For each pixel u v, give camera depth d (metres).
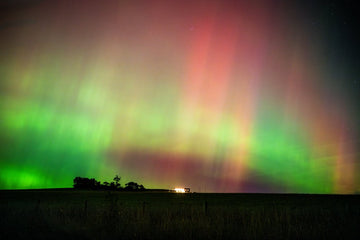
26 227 16.23
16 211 22.50
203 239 14.10
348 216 20.08
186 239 13.84
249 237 14.38
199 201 52.53
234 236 14.60
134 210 21.56
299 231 15.51
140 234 14.40
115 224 16.12
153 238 13.86
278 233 15.23
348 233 15.08
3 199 56.19
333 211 22.91
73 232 14.96
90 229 15.61
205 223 17.31
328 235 14.71
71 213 21.97
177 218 19.38
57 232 15.05
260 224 17.00
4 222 17.56
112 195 18.48
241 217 20.22
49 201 46.88
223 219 18.75
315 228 16.08
